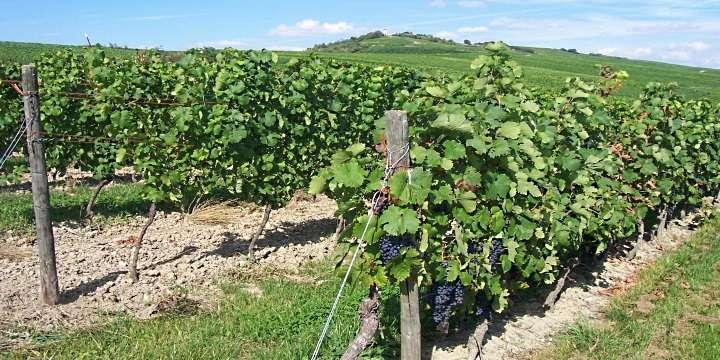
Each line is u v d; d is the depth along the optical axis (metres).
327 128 7.39
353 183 3.54
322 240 7.41
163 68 8.39
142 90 7.22
